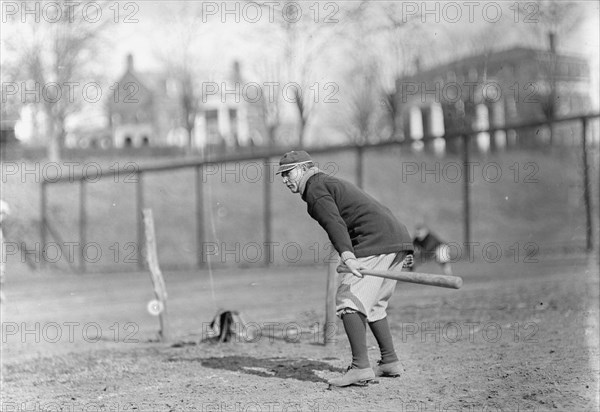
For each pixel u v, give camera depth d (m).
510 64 46.16
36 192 40.72
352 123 57.84
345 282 7.66
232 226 44.41
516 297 15.67
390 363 8.16
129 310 18.84
